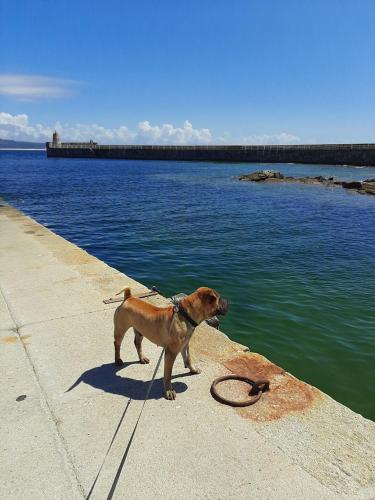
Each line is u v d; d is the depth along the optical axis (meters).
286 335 3.91
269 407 2.00
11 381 2.23
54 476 1.58
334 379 3.22
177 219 10.34
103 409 1.99
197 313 2.04
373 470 1.61
